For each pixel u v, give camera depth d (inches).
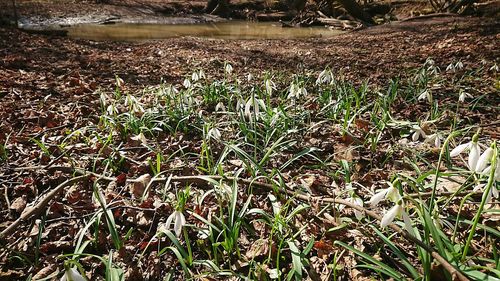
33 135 25.4
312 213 16.8
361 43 72.6
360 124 26.5
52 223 16.9
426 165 21.4
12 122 27.5
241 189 19.1
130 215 17.4
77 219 17.1
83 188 19.5
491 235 15.1
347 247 12.7
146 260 15.1
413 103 31.4
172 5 148.9
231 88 31.8
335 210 16.6
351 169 21.3
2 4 118.8
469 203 17.1
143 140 21.9
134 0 149.4
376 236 15.5
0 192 18.9
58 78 39.8
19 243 15.7
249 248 15.5
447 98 31.8
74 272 10.4
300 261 13.2
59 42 64.8
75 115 29.5
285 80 39.0
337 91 30.1
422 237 14.5
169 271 14.6
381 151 23.3
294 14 143.9
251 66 49.9
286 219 14.9
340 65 50.3
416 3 139.9
